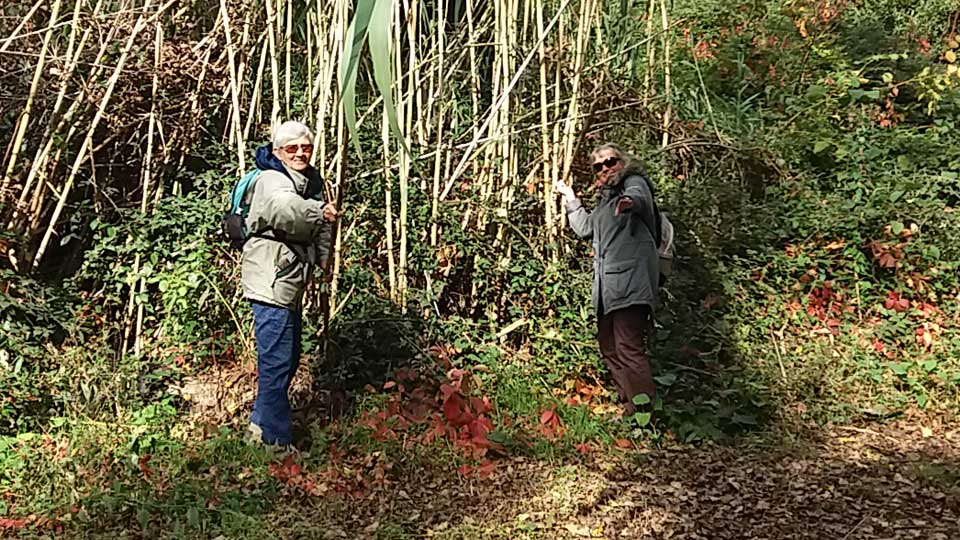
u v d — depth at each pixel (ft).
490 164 16.90
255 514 10.89
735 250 18.79
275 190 11.97
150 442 12.62
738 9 24.77
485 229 16.89
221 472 11.98
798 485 12.27
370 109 15.93
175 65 15.92
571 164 16.71
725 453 13.44
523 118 16.62
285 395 12.79
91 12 15.53
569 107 16.60
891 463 13.10
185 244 15.40
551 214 16.87
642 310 14.14
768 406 14.79
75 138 15.62
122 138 16.38
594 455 13.24
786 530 10.89
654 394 14.19
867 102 23.16
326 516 10.96
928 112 22.13
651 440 13.80
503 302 16.79
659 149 19.03
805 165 21.43
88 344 14.53
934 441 14.03
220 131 17.16
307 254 12.53
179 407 14.40
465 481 12.14
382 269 16.24
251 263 12.39
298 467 12.16
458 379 14.42
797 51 24.02
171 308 15.14
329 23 15.52
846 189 20.70
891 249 18.62
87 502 10.86
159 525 10.64
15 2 15.47
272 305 12.38
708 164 20.02
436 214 16.34
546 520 11.01
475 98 17.11
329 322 15.02
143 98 15.96
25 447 12.31
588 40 17.76
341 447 13.03
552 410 14.07
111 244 15.42
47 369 13.89
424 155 16.44
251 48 16.76
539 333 16.33
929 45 26.08
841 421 14.80
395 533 10.44
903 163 20.92
